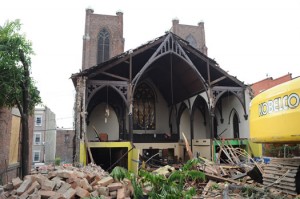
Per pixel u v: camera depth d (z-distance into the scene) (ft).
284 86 19.66
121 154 62.03
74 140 63.62
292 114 18.54
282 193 26.84
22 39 29.30
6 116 39.04
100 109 82.28
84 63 126.62
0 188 25.45
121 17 135.64
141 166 52.44
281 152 53.57
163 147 81.56
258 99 22.70
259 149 61.72
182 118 88.28
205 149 67.72
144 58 69.51
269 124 20.77
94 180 26.99
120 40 132.77
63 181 23.81
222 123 80.84
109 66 59.16
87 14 132.36
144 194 22.77
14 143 44.11
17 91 30.17
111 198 23.77
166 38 63.26
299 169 26.89
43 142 148.25
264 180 32.14
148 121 90.84
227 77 68.28
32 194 21.58
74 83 61.21
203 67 71.41
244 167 44.27
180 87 82.64
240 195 27.48
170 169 42.55
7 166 39.70
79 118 55.72
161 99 93.40
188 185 32.55
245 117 68.44
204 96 73.31
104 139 72.79
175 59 70.49
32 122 55.83
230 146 63.10
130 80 59.93
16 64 28.71
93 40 129.59
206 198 26.71
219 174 39.42
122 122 81.66
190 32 146.61
